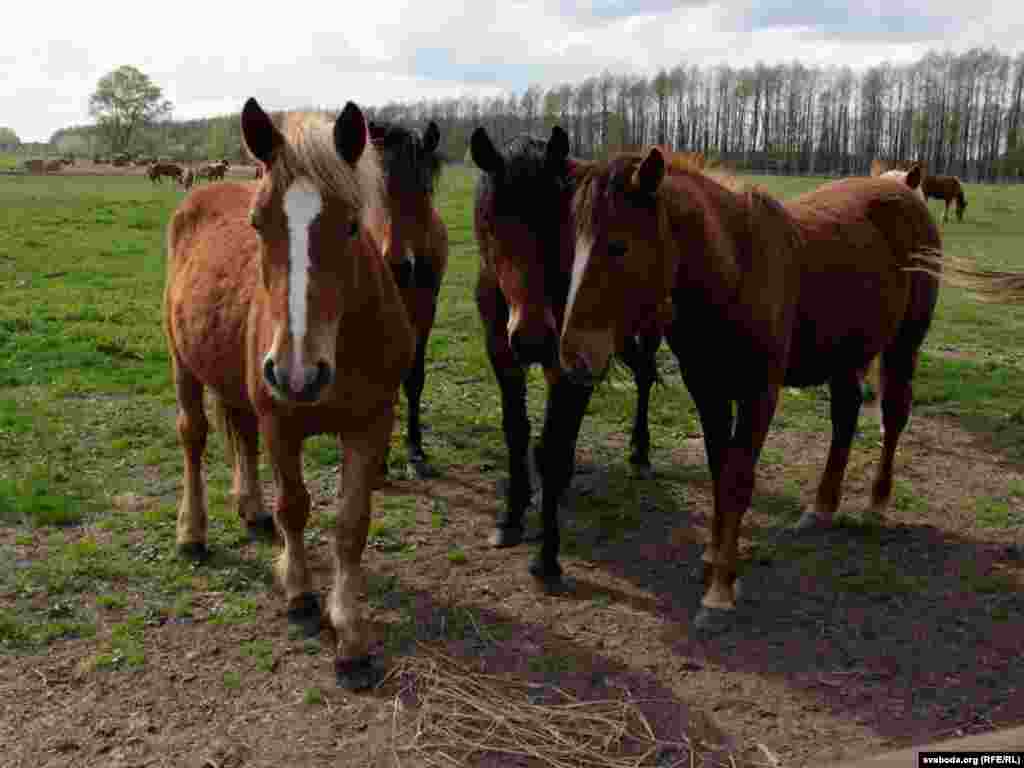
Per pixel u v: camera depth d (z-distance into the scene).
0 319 9.25
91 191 33.25
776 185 29.45
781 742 3.04
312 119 3.10
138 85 93.62
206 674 3.39
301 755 2.91
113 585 4.08
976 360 9.09
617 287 3.30
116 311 10.16
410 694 3.30
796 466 5.98
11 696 3.20
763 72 87.62
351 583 3.54
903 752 1.47
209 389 4.19
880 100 87.06
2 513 4.79
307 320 2.80
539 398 7.28
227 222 4.32
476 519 5.06
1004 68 82.19
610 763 2.90
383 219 4.65
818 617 3.96
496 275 4.21
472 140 3.93
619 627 3.87
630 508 5.25
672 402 7.33
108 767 2.83
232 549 4.51
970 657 3.61
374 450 3.53
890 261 4.68
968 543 4.77
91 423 6.37
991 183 64.25
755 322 3.71
